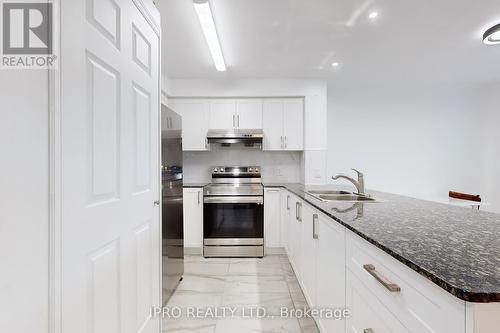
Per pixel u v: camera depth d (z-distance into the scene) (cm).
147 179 147
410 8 202
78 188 89
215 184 376
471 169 427
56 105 79
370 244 96
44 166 75
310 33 240
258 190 343
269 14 209
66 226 83
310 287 191
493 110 413
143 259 142
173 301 222
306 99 369
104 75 104
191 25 224
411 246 83
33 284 71
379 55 291
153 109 155
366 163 425
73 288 86
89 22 94
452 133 429
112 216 110
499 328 55
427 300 66
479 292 53
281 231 346
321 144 369
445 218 127
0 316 62
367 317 98
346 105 424
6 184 64
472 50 280
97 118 99
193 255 345
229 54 287
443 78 375
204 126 375
